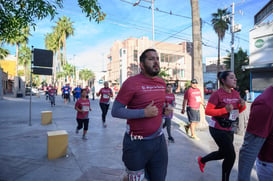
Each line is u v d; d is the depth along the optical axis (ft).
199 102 19.31
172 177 11.13
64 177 10.84
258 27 44.09
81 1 11.42
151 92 6.39
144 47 134.72
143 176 6.48
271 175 5.38
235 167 12.71
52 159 13.55
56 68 144.36
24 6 10.68
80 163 12.87
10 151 15.07
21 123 26.89
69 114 35.96
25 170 11.68
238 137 20.16
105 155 14.44
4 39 12.76
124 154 6.60
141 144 6.28
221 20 91.71
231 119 9.61
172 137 19.69
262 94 5.48
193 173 11.66
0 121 28.40
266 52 42.65
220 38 96.84
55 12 11.05
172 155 14.69
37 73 25.85
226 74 9.72
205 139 19.25
